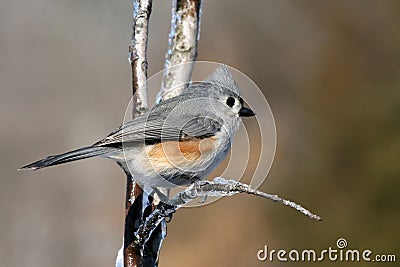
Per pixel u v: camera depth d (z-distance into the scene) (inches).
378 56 497.0
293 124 484.1
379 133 451.5
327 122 474.0
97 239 516.1
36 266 497.0
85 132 577.9
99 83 598.9
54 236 515.8
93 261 502.0
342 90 489.1
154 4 614.9
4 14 602.9
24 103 581.0
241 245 448.1
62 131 576.4
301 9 551.8
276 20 560.1
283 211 449.1
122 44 615.8
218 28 573.3
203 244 454.0
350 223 430.3
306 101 494.0
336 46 516.1
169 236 460.8
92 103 590.6
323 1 538.6
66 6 618.2
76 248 508.7
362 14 518.3
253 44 560.1
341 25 521.0
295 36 548.1
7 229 511.5
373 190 435.8
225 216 457.1
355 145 454.0
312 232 437.4
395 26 503.5
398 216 426.0
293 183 455.5
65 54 604.1
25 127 571.2
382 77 484.4
